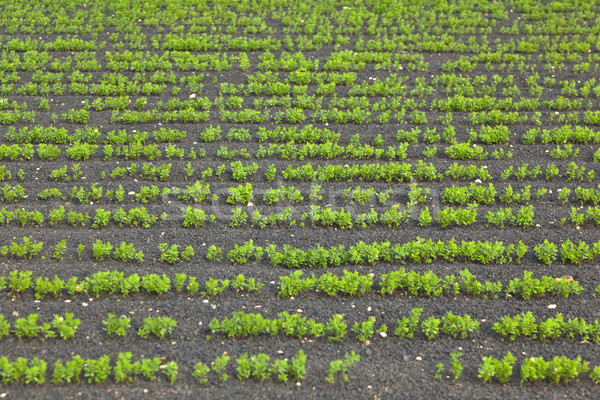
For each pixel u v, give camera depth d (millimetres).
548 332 7547
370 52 15680
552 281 8352
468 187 10781
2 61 14570
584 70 14789
